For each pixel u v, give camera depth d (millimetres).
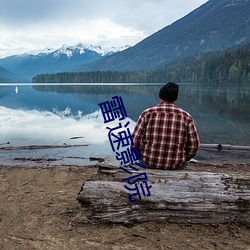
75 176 6801
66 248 3227
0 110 27609
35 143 12477
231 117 23266
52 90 88562
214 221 3627
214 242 3289
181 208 3596
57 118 22094
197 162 9062
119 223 3654
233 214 3605
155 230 3520
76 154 10312
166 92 3691
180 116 3697
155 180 3688
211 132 16016
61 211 4328
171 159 3787
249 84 119938
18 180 6402
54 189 5617
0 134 14609
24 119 21016
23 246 3307
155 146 3770
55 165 8562
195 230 3520
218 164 8945
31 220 4031
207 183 3648
